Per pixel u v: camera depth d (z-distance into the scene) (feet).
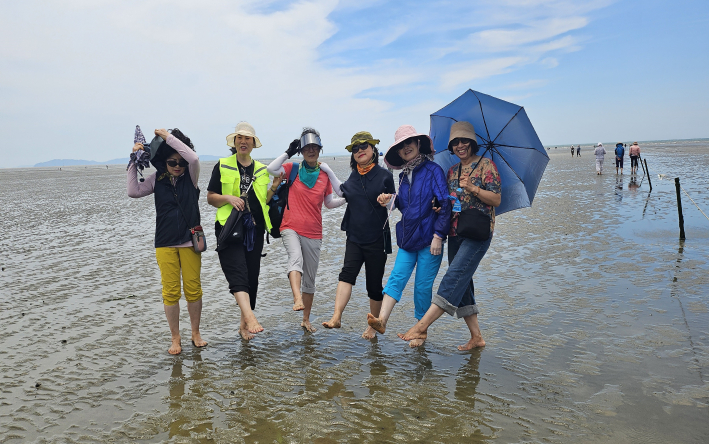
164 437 9.70
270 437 9.63
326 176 16.62
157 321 17.69
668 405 10.43
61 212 56.44
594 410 10.34
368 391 11.65
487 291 20.18
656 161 120.57
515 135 14.28
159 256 14.34
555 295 19.04
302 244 16.34
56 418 10.57
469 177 13.61
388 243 15.21
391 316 17.79
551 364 12.82
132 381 12.50
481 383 11.89
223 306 19.61
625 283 19.99
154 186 14.67
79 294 21.52
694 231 30.12
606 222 35.68
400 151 14.73
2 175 227.20
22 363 13.80
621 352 13.33
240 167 15.52
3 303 20.22
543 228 35.06
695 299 17.38
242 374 12.82
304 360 13.78
